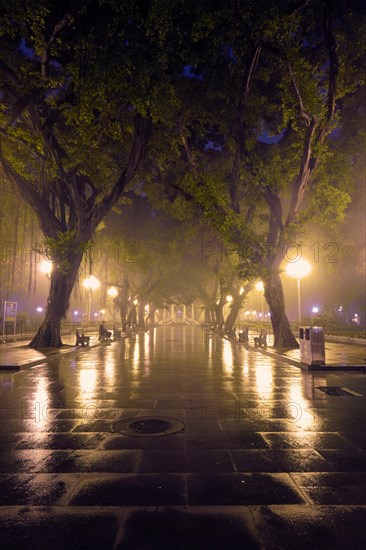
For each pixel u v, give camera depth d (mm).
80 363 15180
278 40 16016
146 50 15930
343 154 20984
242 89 18312
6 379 11156
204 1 14883
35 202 20344
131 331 37750
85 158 19016
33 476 4270
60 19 15797
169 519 3357
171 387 9844
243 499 3734
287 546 2975
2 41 15836
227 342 29375
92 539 3051
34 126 19203
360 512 3498
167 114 18531
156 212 40750
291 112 17766
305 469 4492
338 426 6316
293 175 19953
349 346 22344
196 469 4477
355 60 18484
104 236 36875
